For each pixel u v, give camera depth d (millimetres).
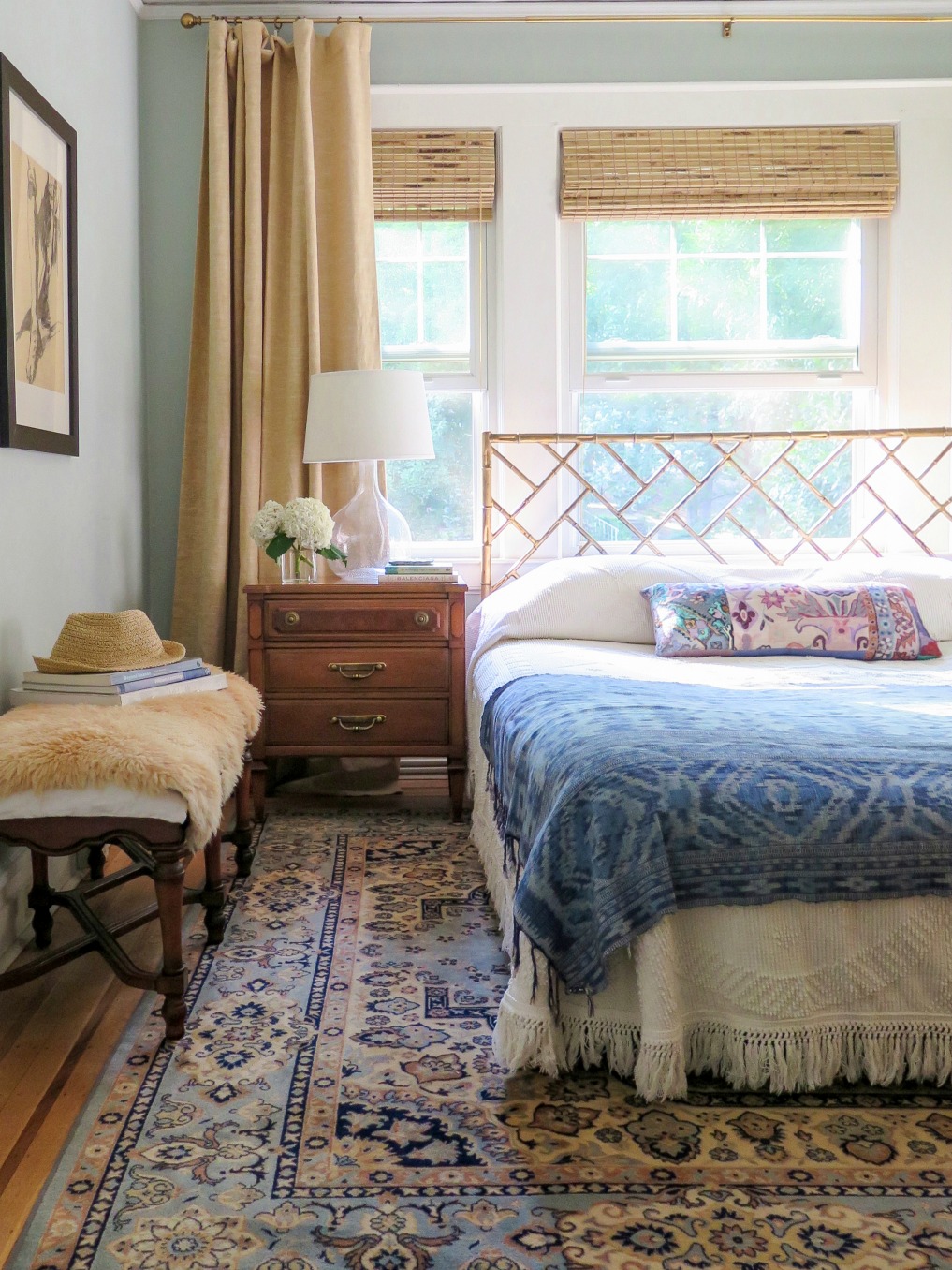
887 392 3898
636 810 1683
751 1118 1633
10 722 1987
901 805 1690
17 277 2396
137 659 2348
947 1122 1624
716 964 1701
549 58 3748
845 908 1690
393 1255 1306
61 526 2791
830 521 3936
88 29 3066
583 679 2523
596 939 1672
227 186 3574
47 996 2078
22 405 2438
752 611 3062
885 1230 1357
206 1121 1613
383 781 3768
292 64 3645
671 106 3758
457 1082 1736
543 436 3732
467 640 3627
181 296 3752
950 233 3811
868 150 3785
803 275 3889
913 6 3742
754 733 1894
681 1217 1385
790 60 3773
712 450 3889
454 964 2199
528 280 3789
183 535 3695
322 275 3666
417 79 3744
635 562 3375
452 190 3746
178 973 1873
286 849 3014
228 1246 1323
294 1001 2029
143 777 1823
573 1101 1679
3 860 2312
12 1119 1624
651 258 3867
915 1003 1703
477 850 2967
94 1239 1334
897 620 3057
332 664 3268
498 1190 1440
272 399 3641
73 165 2801
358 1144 1550
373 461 3568
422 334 3879
